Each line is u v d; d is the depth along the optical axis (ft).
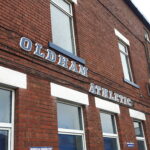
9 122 14.75
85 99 21.24
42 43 18.56
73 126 19.74
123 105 27.89
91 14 27.09
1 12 16.07
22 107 15.24
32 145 15.10
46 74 17.84
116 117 26.04
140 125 32.19
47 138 16.28
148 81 38.50
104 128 23.94
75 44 23.29
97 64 25.00
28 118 15.43
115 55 29.76
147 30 44.70
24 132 14.84
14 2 17.35
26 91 15.88
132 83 31.71
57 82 18.63
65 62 20.03
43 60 17.95
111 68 27.66
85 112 20.88
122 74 29.94
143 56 39.93
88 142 20.01
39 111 16.37
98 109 22.72
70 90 19.72
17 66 15.78
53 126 17.06
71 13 24.31
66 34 23.06
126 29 35.94
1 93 14.89
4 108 14.76
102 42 27.55
